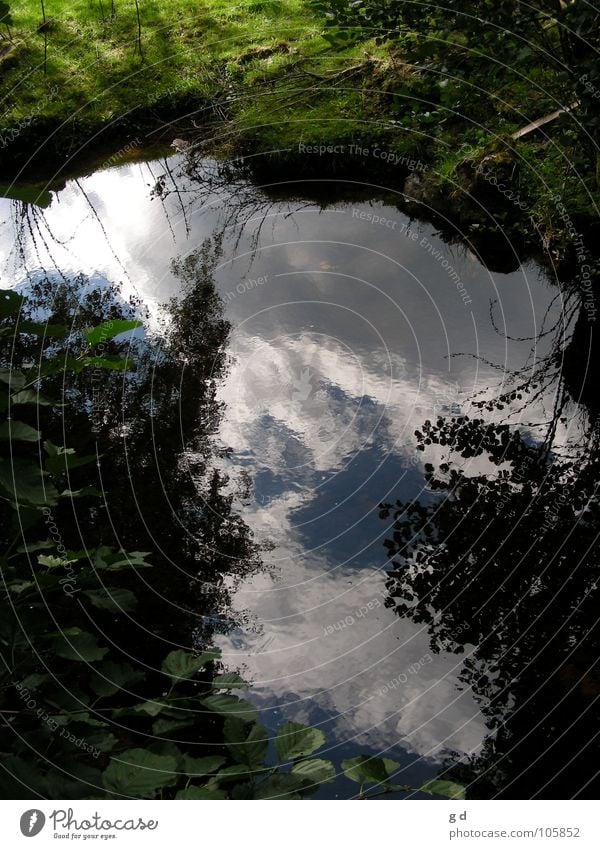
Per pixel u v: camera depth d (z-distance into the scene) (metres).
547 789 2.29
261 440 3.77
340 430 3.82
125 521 3.30
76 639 2.28
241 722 2.26
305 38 7.40
